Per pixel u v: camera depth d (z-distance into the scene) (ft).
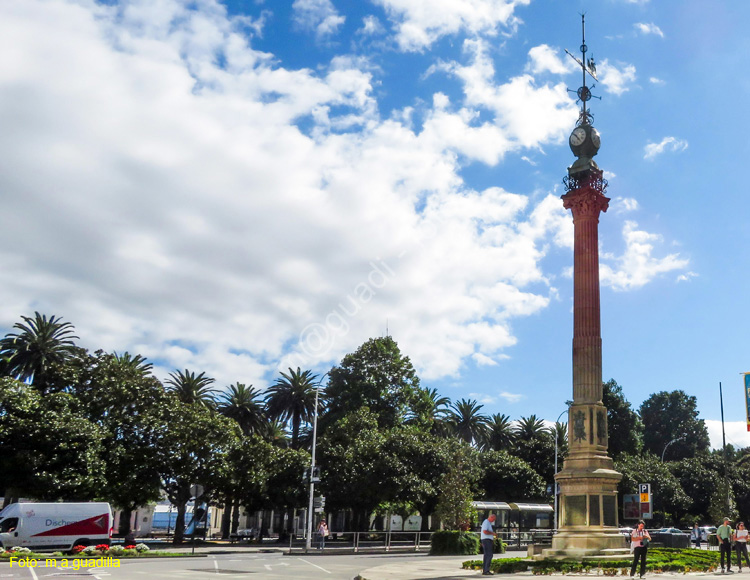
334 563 110.83
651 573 81.71
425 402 252.21
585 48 127.13
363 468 195.21
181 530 181.06
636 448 309.63
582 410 105.81
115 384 176.76
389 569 89.97
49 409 160.76
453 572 84.28
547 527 254.68
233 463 191.11
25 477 153.17
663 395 395.55
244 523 354.95
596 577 76.13
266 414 244.42
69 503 122.21
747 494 305.53
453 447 211.82
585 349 107.76
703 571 88.58
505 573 83.05
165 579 72.02
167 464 174.09
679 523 296.30
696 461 312.71
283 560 117.70
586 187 112.68
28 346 183.42
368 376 235.40
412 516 301.43
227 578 75.00
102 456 165.78
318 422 238.48
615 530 100.73
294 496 200.03
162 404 181.47
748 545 122.93
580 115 122.93
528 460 291.58
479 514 216.33
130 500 174.40
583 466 103.14
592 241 111.86
